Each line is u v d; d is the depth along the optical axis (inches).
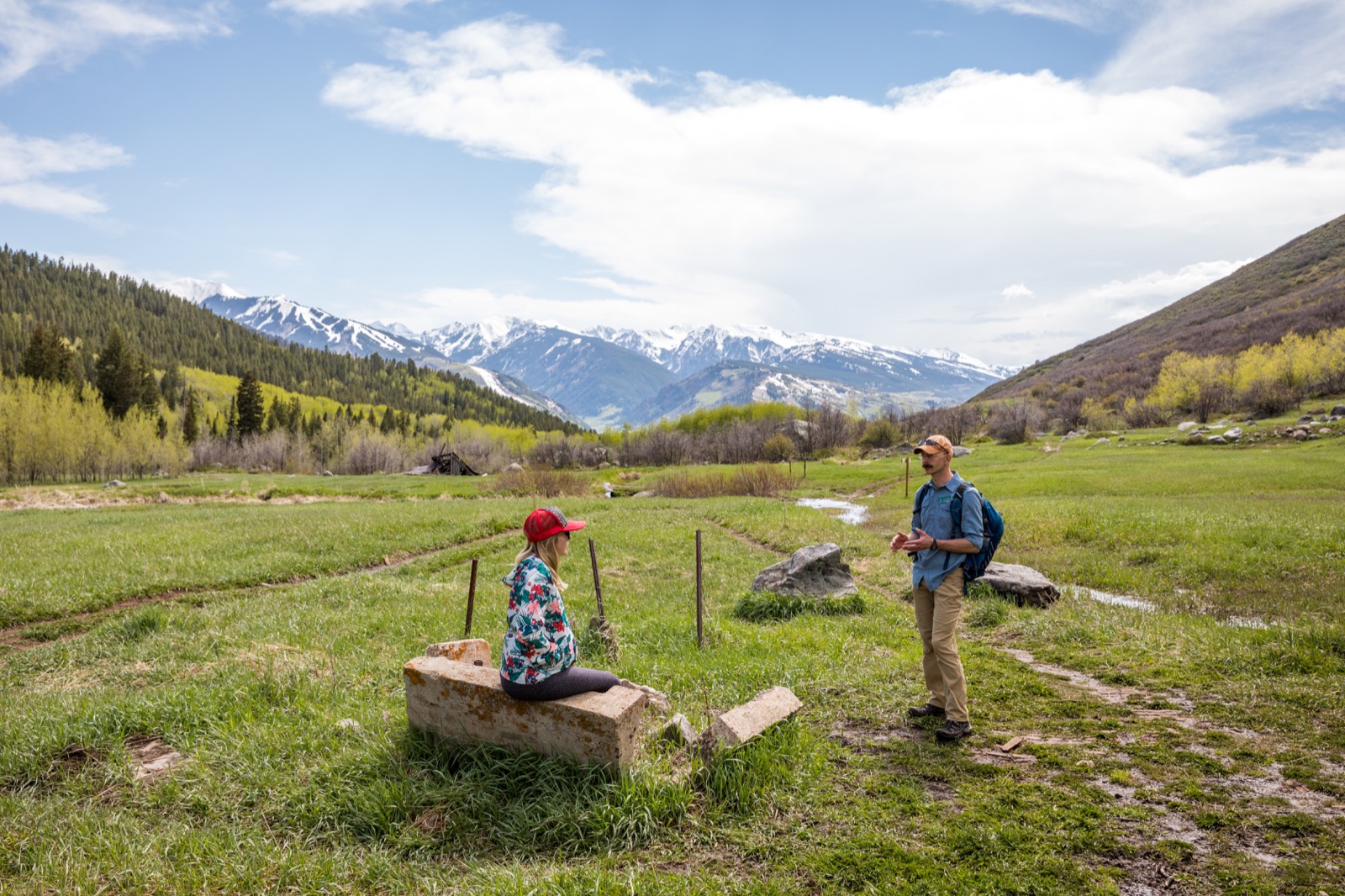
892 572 630.5
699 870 165.8
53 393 3253.0
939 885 155.6
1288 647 324.5
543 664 197.5
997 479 1529.3
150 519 1087.6
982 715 262.2
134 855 175.8
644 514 1184.2
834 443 3302.2
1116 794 196.2
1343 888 150.6
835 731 248.8
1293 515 783.1
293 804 203.2
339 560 733.9
